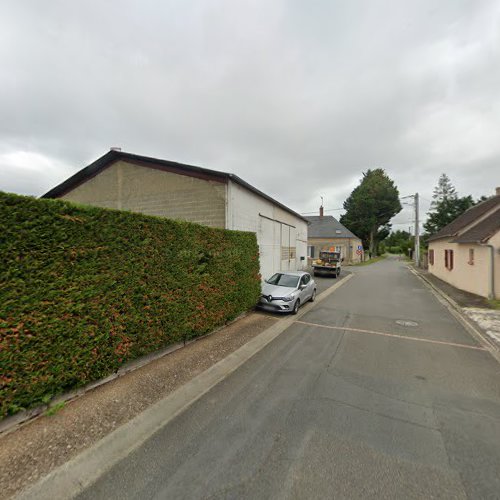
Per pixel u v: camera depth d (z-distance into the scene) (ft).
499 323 22.35
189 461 7.84
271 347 17.28
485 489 6.86
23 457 7.89
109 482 7.15
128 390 11.67
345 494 6.71
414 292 39.81
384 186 140.05
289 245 50.52
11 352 8.64
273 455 8.05
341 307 29.43
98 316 11.32
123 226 12.43
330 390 11.89
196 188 29.40
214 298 19.20
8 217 8.57
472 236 36.83
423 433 9.04
